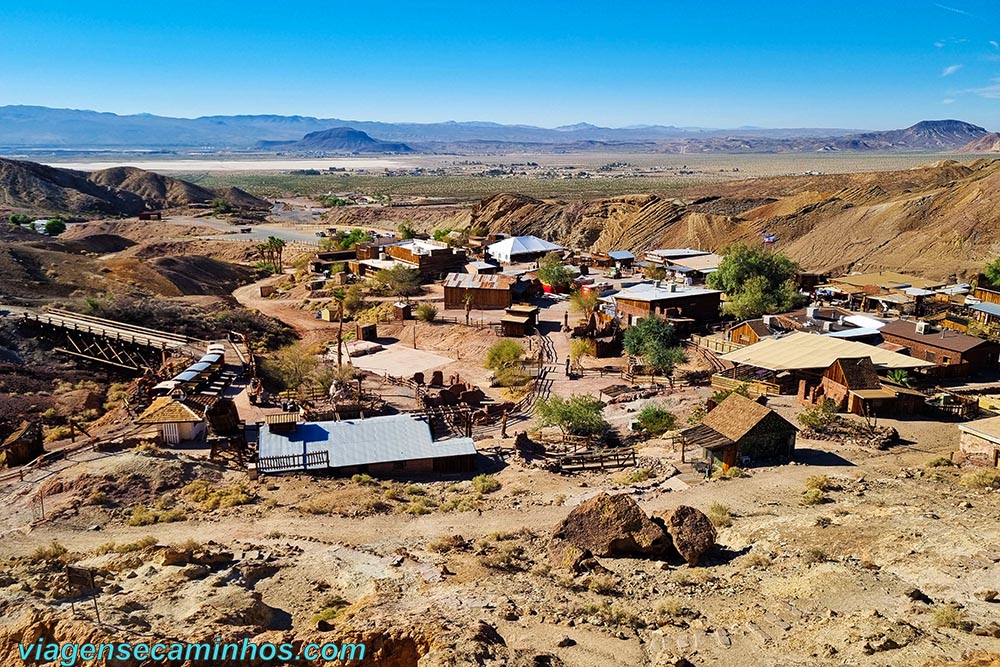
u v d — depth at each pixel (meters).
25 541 33.84
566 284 112.38
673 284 95.12
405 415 52.94
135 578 26.22
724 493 38.59
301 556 30.73
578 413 54.59
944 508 32.53
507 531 34.09
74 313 90.00
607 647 20.55
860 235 146.00
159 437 52.28
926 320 85.50
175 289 119.06
